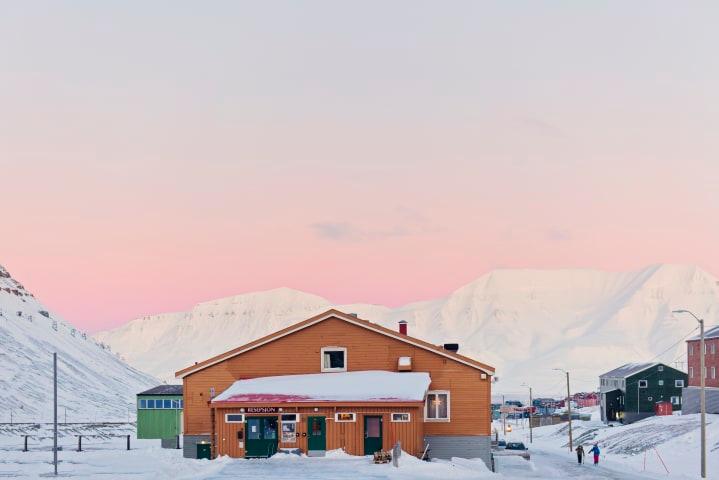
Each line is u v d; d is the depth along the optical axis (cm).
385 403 5312
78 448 8006
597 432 12962
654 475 6500
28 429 11119
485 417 5612
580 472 6831
